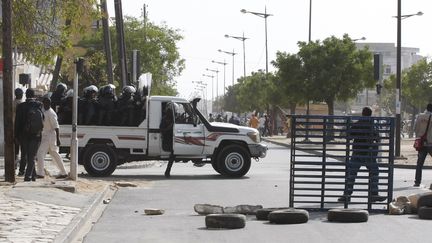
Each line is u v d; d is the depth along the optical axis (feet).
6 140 81.35
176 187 90.84
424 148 93.09
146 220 62.08
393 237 52.60
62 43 98.27
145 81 105.19
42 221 56.08
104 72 216.54
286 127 324.39
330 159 104.58
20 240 47.42
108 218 63.36
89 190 80.64
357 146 66.95
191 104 104.99
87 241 51.29
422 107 367.25
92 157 102.42
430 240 51.24
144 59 296.92
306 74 232.73
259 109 450.71
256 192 85.35
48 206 64.75
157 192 85.05
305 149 67.41
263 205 73.00
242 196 81.10
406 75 351.67
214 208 65.67
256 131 106.22
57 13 97.55
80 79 213.25
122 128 102.99
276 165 139.23
